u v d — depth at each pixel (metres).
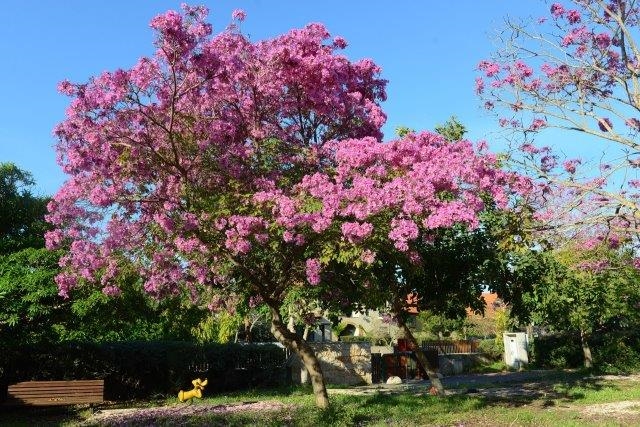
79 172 9.81
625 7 9.65
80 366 16.67
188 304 13.27
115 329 15.93
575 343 28.70
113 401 16.77
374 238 8.73
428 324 37.75
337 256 9.27
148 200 9.95
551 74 9.88
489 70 10.18
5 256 13.26
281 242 9.92
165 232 10.12
